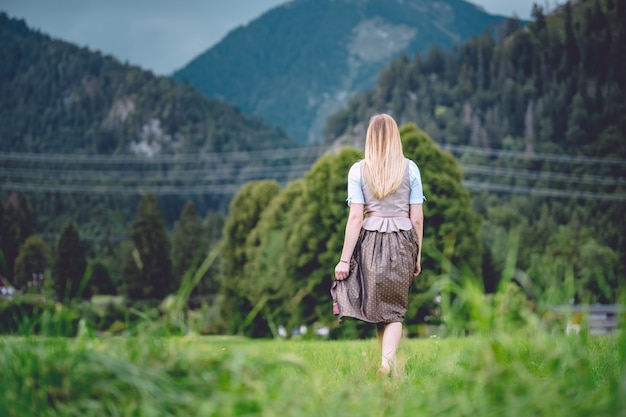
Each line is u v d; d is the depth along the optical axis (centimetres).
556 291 561
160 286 9394
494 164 17450
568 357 482
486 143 19662
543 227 9519
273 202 5531
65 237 8931
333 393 471
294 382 413
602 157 15762
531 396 342
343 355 870
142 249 9425
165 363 398
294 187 5400
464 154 18675
